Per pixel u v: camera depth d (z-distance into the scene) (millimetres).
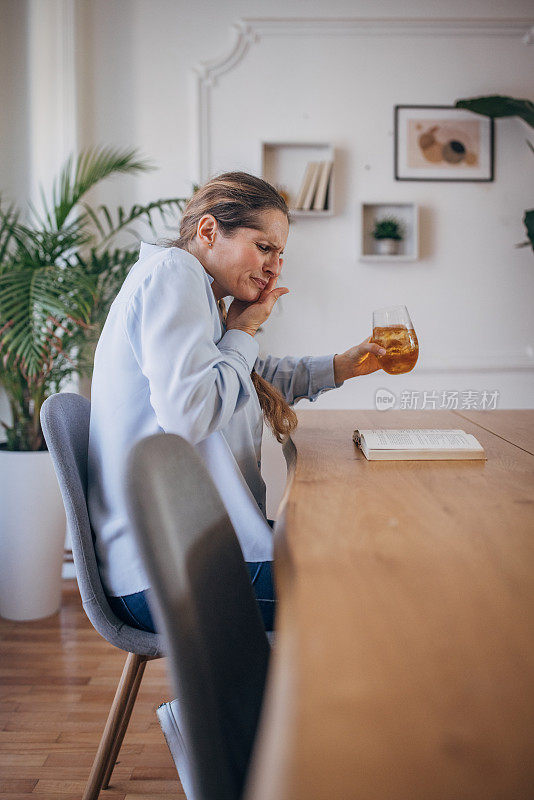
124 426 1315
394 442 1375
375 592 634
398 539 811
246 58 3352
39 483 2684
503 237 3447
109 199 3352
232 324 1444
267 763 373
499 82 3383
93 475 1361
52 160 3223
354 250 3422
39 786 1667
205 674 578
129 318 1278
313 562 723
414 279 3445
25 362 2406
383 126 3395
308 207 3311
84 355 2953
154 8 3314
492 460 1341
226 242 1409
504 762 363
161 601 567
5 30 3188
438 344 3467
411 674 469
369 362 1808
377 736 390
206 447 1339
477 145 3410
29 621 2746
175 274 1264
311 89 3369
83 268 2805
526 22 3326
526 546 784
